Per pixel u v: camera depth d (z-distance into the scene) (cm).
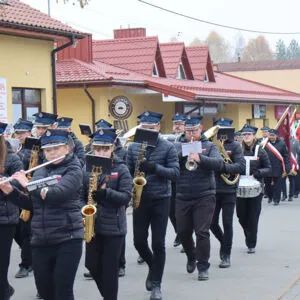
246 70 5956
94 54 3066
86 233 720
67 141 667
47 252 662
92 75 2459
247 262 1088
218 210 1058
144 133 857
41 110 2044
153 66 2998
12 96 1933
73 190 652
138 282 959
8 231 762
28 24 1881
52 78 2061
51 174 661
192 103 2931
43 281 666
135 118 2648
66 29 2033
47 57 2042
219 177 1041
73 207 663
